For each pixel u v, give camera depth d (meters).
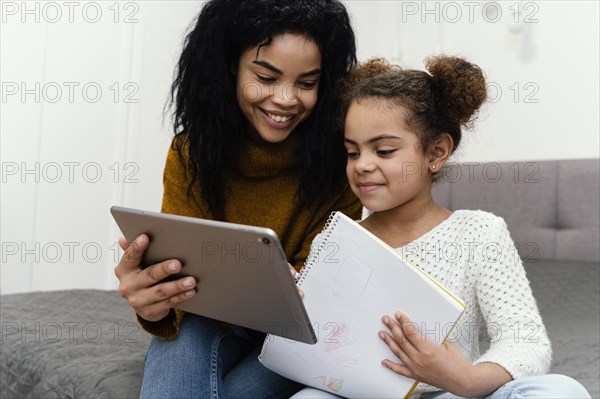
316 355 0.85
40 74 2.12
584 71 1.86
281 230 1.19
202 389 0.88
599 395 1.00
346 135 0.99
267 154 1.15
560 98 1.91
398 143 0.95
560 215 1.80
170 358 0.91
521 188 1.86
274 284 0.75
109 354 1.17
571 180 1.78
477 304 0.97
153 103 2.31
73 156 2.18
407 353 0.78
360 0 2.40
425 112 0.97
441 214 1.02
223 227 0.75
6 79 2.06
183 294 0.86
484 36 2.08
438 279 0.95
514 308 0.90
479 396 0.81
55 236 2.16
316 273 0.84
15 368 1.19
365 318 0.81
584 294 1.61
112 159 2.25
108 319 1.43
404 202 1.00
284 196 1.19
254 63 1.05
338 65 1.13
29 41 2.09
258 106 1.08
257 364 1.01
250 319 0.85
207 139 1.13
